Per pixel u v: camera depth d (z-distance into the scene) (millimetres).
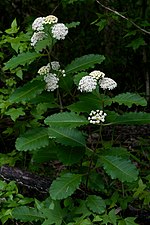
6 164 3965
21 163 4145
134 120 2775
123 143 4922
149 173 3932
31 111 3988
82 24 6559
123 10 5594
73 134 2865
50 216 2832
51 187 2752
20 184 3523
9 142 4746
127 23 4523
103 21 4574
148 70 6355
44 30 2973
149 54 6254
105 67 6391
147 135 5105
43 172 4242
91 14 6516
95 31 6465
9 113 3703
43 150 3180
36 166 3736
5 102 3803
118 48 6352
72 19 6527
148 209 3443
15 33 4258
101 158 2805
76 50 6508
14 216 2914
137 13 5418
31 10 6199
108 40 6379
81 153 2900
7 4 6047
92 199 2887
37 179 3559
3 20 6129
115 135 5031
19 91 3043
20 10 6094
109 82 2768
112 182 3504
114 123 2789
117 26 6008
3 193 3236
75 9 6469
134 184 3254
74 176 2824
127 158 3018
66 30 2898
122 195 3465
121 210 3305
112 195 3145
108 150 3051
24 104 3943
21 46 3900
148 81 6297
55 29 2871
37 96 3178
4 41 3994
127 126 5211
